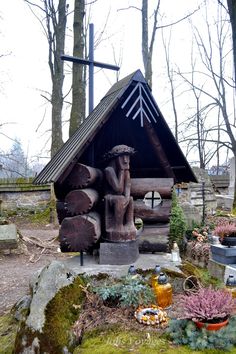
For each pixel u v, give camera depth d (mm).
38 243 7488
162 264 3625
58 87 11203
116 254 3600
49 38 11992
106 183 3783
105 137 4090
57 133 11102
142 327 2693
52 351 2348
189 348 2383
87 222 3432
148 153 4363
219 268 4645
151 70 10531
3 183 11367
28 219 11172
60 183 3346
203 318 2465
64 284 2824
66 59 4336
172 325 2566
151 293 3039
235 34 9922
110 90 4293
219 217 8695
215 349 2359
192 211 7422
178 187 9578
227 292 2742
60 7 10758
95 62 4430
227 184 15922
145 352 2326
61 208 3734
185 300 2680
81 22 8625
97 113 3814
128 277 3117
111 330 2676
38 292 2699
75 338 2551
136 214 4117
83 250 3498
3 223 7688
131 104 3877
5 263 6168
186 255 6117
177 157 4316
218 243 5016
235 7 9805
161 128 4070
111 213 3697
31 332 2430
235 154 13156
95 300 2971
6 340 2783
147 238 4152
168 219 4152
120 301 2986
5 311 3725
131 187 4055
